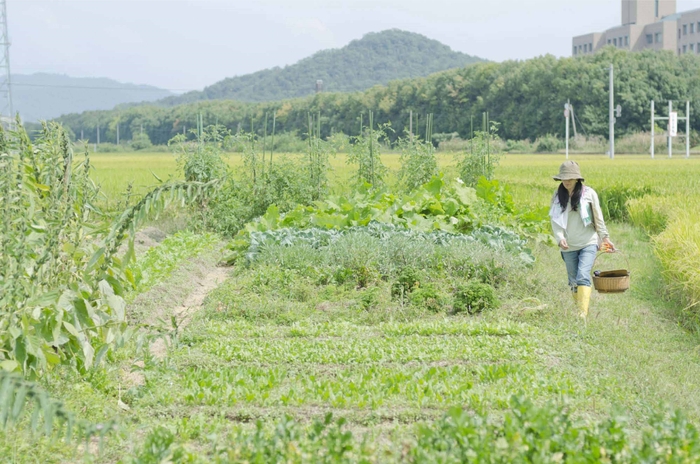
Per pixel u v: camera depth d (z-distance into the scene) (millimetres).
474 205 15586
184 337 8461
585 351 7871
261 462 4316
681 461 4262
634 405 6230
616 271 9703
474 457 4270
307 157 19672
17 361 5742
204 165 17906
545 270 12383
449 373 6914
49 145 7348
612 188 21812
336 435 4520
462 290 10047
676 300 10750
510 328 8633
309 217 15078
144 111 123750
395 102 98812
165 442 4680
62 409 4371
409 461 4402
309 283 11094
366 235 12664
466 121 95000
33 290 6277
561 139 90938
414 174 20625
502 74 97562
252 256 12703
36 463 5109
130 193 7512
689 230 11828
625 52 99375
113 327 6617
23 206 6750
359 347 7941
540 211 16688
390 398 6227
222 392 6422
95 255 6367
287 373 7223
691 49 138750
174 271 12125
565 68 93875
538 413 4645
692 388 7062
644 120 92062
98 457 5344
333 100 98250
